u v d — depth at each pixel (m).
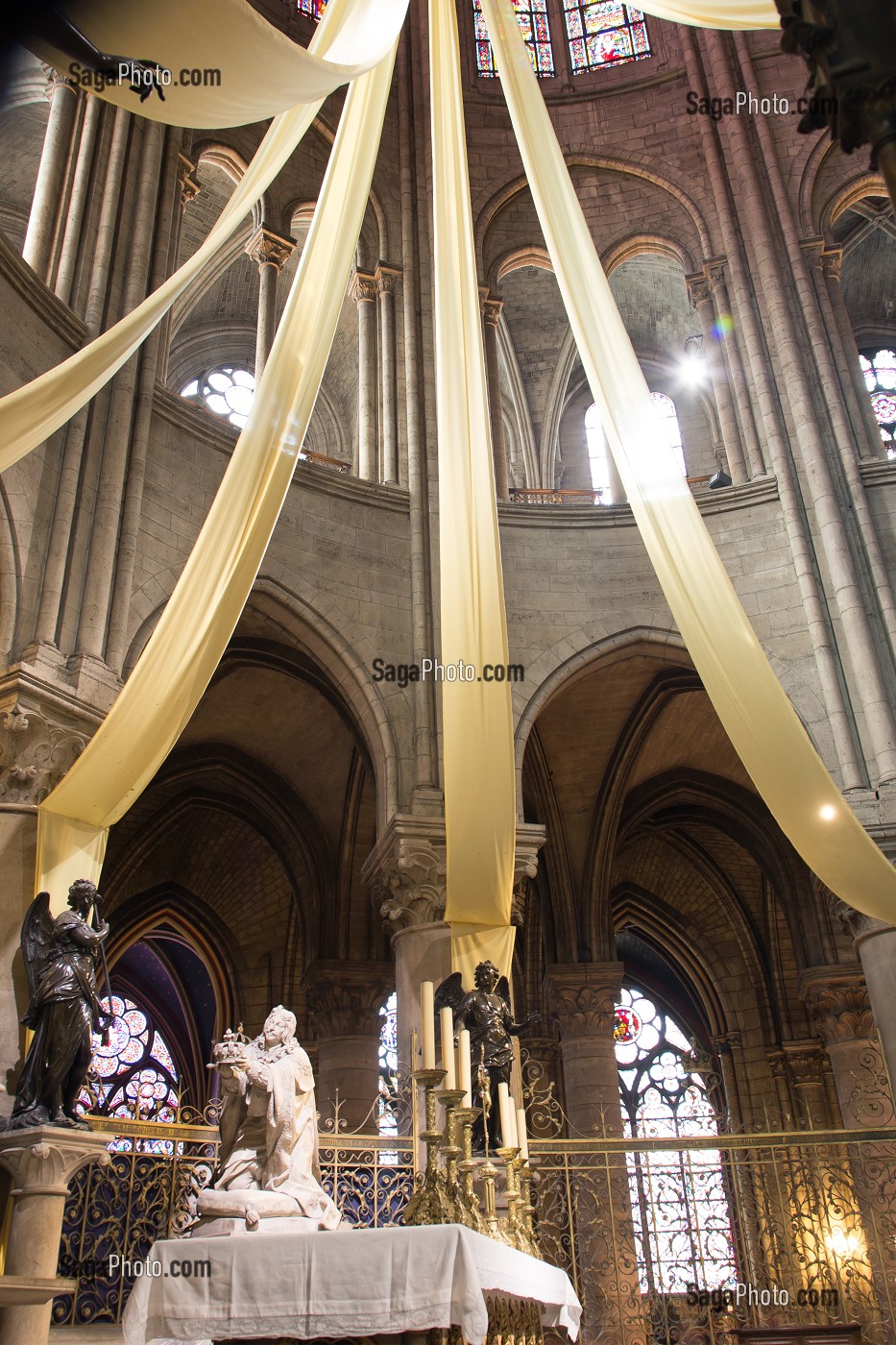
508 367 25.73
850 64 4.27
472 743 13.54
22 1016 10.88
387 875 14.92
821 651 16.22
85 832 11.67
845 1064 19.66
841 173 20.38
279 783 21.47
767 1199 14.04
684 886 26.27
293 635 16.27
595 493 20.67
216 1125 11.45
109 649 13.37
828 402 17.97
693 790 22.94
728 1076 25.28
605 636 17.22
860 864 12.26
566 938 21.06
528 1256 7.56
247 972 24.34
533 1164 13.00
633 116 21.86
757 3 13.69
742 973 25.69
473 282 14.34
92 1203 10.93
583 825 21.55
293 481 16.59
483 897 13.58
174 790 21.92
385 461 18.02
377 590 16.66
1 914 11.28
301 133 13.07
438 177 14.43
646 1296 14.38
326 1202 7.25
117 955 23.86
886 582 16.47
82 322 14.65
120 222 15.96
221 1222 6.82
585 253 13.57
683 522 13.04
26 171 21.11
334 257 13.20
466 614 13.84
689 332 25.86
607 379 13.48
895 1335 13.04
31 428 11.07
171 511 15.09
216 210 22.73
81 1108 10.84
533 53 22.98
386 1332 5.73
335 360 25.09
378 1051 20.67
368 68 11.62
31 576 12.91
